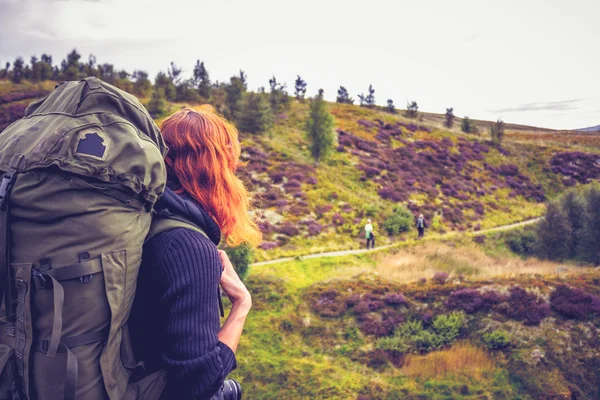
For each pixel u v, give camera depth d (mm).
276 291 21391
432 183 45469
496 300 18641
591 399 14828
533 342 16688
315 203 36812
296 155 46000
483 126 90500
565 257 29016
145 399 1292
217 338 1297
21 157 1151
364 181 43062
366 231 30250
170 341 1247
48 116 1252
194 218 1388
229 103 51219
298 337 18594
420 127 61281
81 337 1134
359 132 55406
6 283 1138
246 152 43812
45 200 1117
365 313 19484
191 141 1510
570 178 51375
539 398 14906
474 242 32125
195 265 1276
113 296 1154
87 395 1144
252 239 1696
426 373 16281
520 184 49094
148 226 1276
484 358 16516
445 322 18047
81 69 58531
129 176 1178
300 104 69188
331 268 25938
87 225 1128
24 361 1121
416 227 35781
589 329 16719
